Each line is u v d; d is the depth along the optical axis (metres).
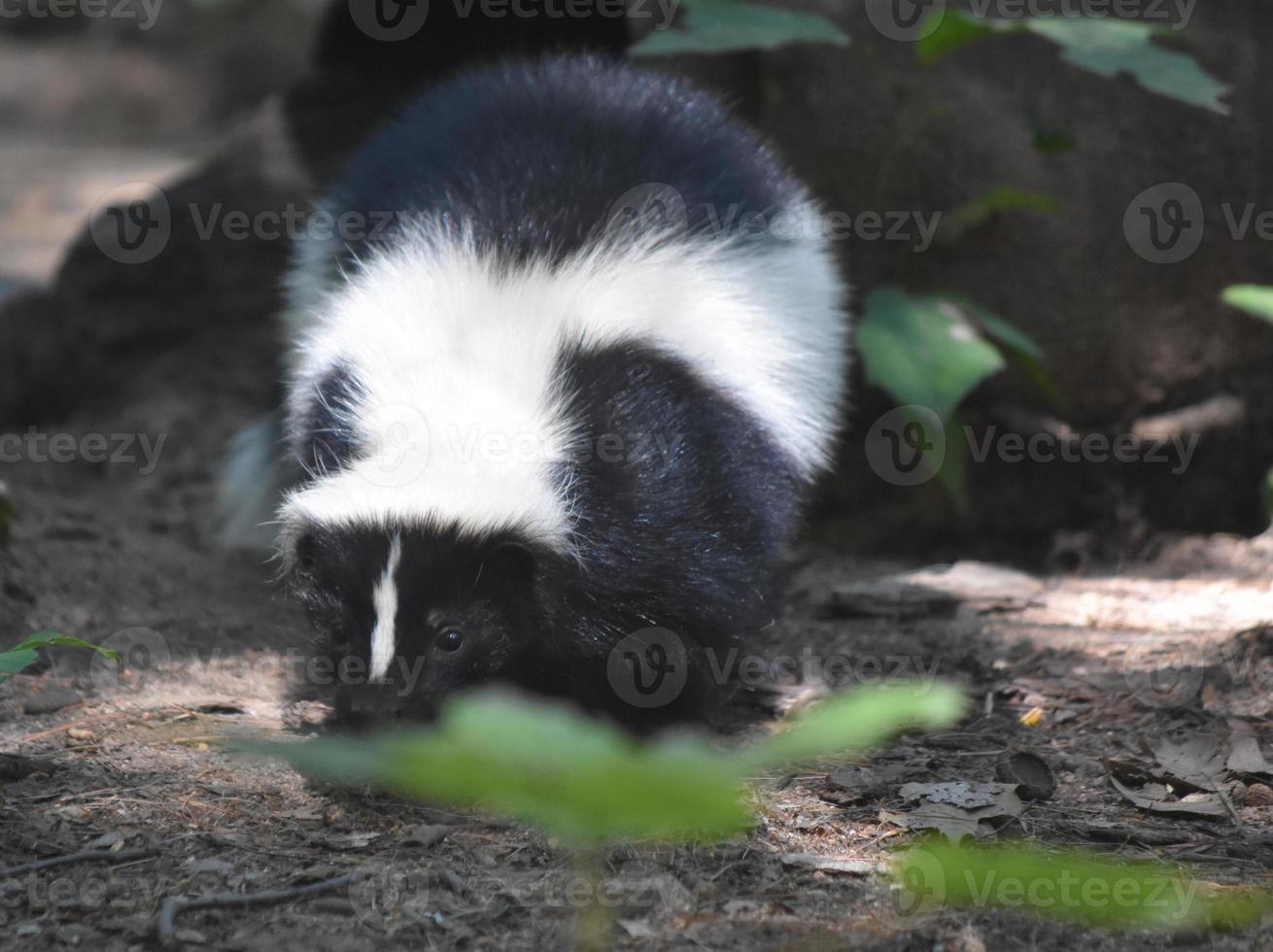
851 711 3.09
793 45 11.89
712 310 8.94
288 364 10.72
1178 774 7.68
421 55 16.92
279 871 6.54
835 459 12.20
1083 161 12.02
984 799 7.36
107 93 38.00
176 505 13.34
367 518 7.65
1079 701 8.90
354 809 7.31
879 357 10.98
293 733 8.36
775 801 7.45
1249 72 11.98
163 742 8.12
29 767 7.55
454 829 7.10
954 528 12.54
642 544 8.13
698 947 5.84
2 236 27.06
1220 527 12.51
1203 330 12.23
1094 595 11.02
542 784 2.86
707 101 10.76
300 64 38.84
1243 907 5.94
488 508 7.65
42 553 11.46
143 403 15.57
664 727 8.62
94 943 5.85
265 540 11.55
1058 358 12.23
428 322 8.48
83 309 16.25
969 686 9.24
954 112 11.92
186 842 6.82
